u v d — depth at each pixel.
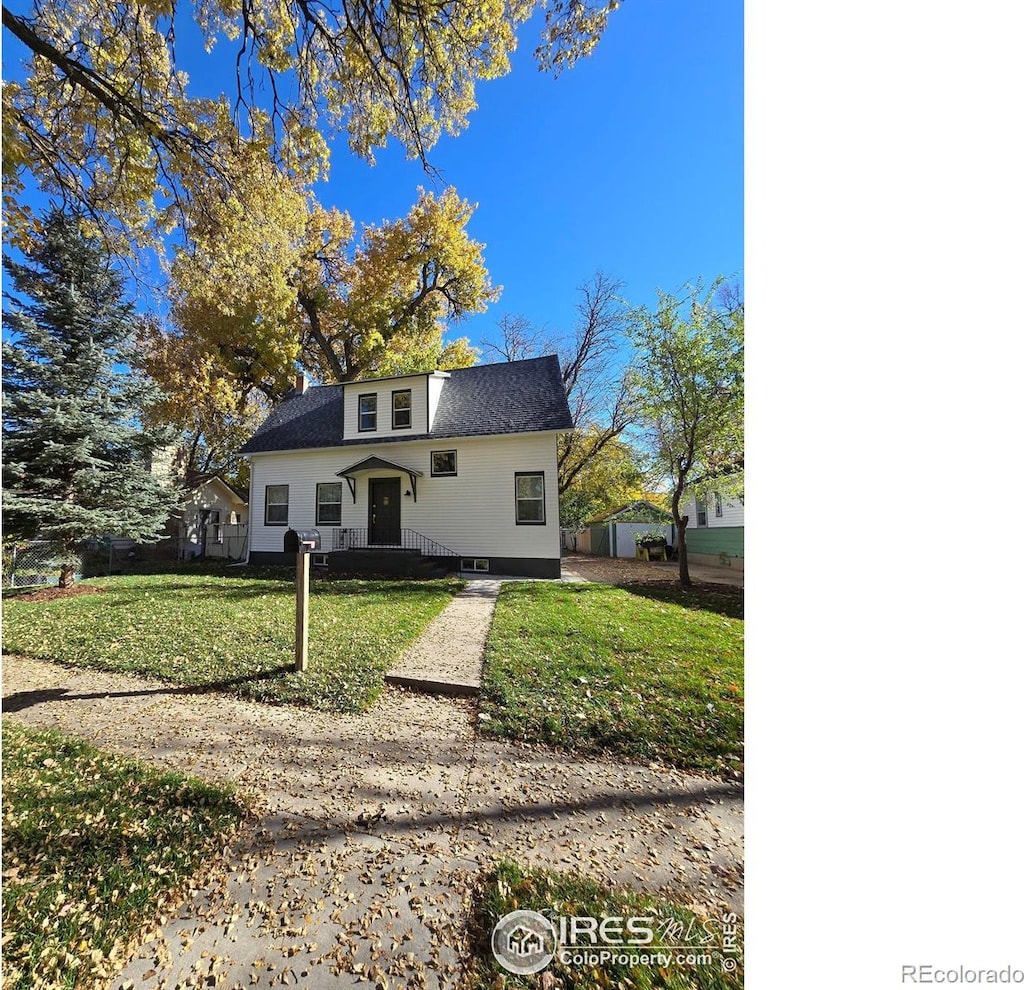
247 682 3.72
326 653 4.37
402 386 11.83
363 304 18.55
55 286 8.70
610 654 4.26
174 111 4.68
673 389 8.93
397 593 7.81
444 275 20.06
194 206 5.25
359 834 1.96
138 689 3.65
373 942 1.42
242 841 1.91
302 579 4.00
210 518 18.75
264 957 1.37
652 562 16.92
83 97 4.50
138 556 15.94
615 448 19.27
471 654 4.37
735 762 2.51
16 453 8.28
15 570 8.30
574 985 1.28
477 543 10.93
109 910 1.53
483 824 2.02
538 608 6.48
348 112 4.97
